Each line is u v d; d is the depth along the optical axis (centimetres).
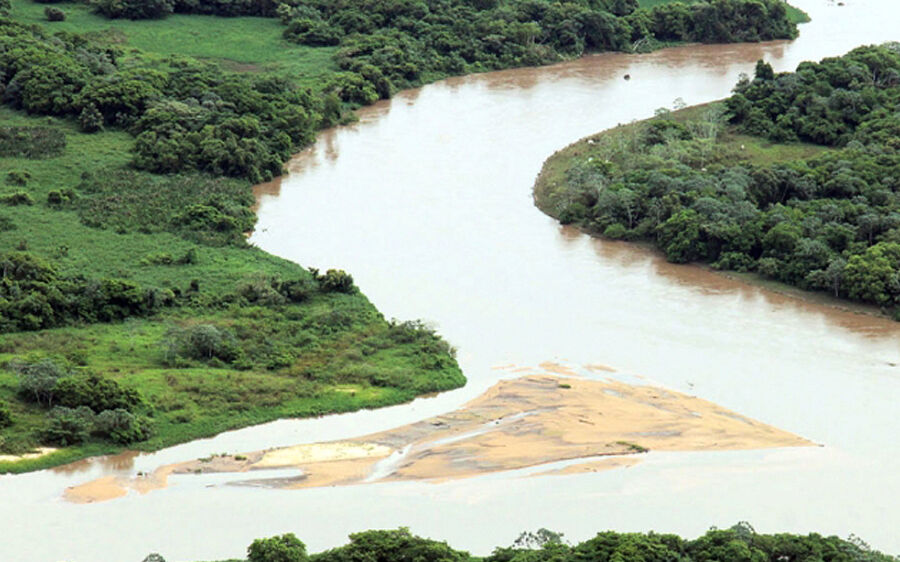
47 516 19925
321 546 19238
